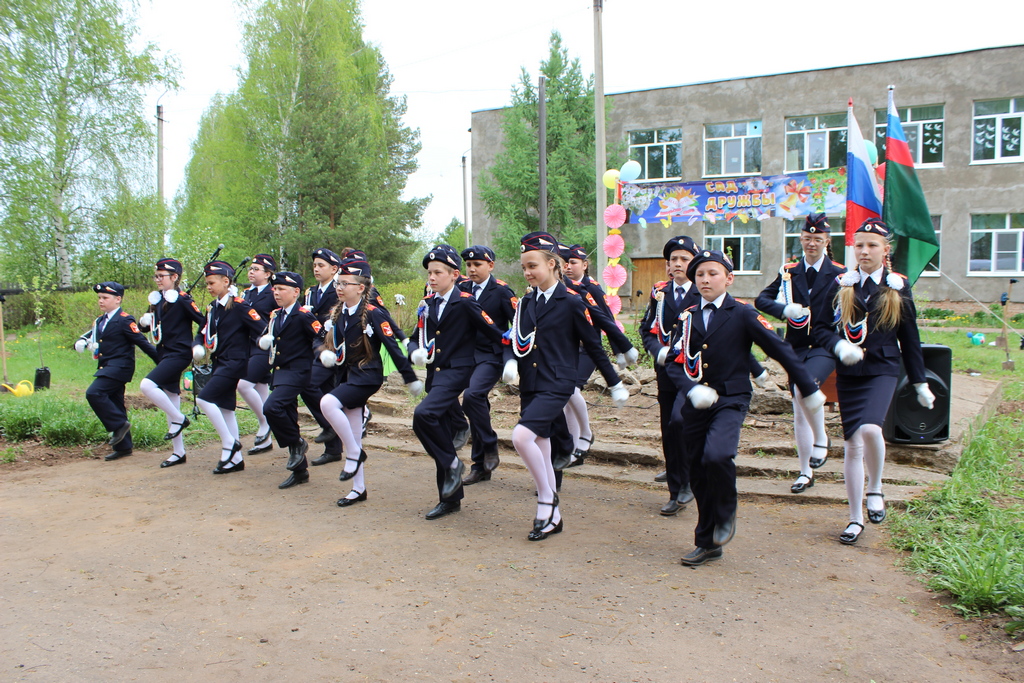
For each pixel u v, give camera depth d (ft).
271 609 12.85
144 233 67.72
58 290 65.21
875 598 12.55
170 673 10.69
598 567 14.35
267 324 23.48
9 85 59.21
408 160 118.32
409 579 14.01
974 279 75.46
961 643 10.93
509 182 79.10
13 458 24.18
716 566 14.16
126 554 15.66
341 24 84.89
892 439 19.19
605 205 44.55
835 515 16.84
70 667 10.92
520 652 11.10
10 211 61.62
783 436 22.29
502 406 28.37
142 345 24.53
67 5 64.34
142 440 26.37
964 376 34.09
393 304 45.50
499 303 19.98
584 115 81.82
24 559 15.46
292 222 76.28
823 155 80.48
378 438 26.94
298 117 73.51
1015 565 12.32
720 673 10.30
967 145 74.79
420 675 10.50
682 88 84.74
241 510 18.72
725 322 14.17
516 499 19.30
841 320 15.76
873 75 77.46
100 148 67.82
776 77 81.05
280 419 20.54
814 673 10.22
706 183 33.68
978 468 18.81
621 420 25.48
